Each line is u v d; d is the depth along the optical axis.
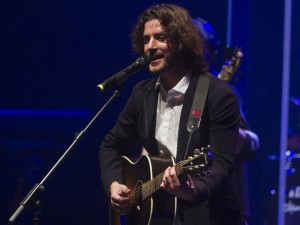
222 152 9.69
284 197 19.36
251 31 20.38
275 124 20.30
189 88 10.20
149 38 10.30
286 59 19.98
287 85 19.89
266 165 19.89
